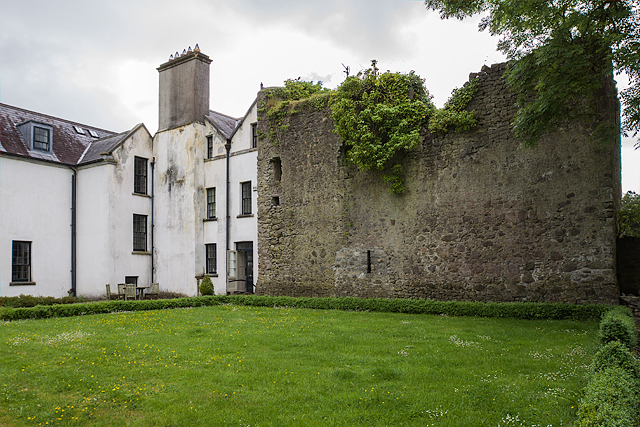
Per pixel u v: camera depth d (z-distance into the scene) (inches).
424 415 193.0
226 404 208.5
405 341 340.2
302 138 703.7
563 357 279.7
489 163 530.6
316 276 671.8
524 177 506.3
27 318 489.7
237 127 816.9
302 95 746.2
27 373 252.4
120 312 559.8
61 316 514.3
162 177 898.7
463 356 287.6
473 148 542.6
